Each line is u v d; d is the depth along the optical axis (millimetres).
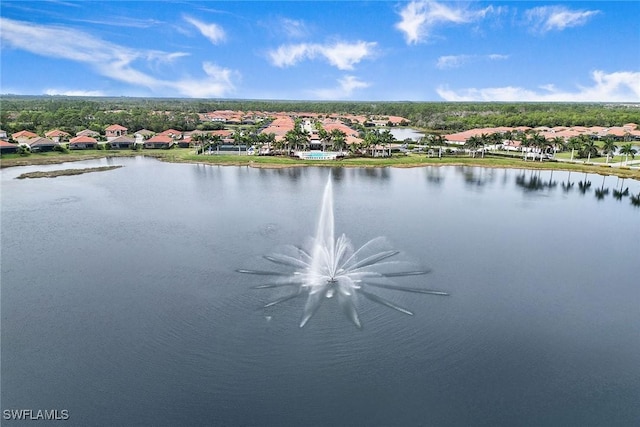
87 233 74125
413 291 52531
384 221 82938
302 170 146750
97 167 147125
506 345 42312
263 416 33500
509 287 54406
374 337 42844
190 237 72062
